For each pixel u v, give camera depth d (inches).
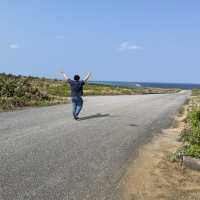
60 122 605.0
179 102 1277.1
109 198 262.2
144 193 278.7
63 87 1984.5
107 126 580.4
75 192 269.4
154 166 354.0
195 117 593.6
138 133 531.8
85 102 1159.0
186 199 271.1
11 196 255.1
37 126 549.6
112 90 2469.2
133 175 320.8
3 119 615.2
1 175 297.7
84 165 340.2
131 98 1520.7
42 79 2401.6
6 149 384.5
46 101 1016.9
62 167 329.4
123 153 397.4
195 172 340.5
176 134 542.6
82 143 434.3
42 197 256.7
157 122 668.1
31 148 394.3
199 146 402.0
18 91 1023.0
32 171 313.0
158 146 449.1
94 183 292.0
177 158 377.4
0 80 1087.0
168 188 293.9
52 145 414.3
